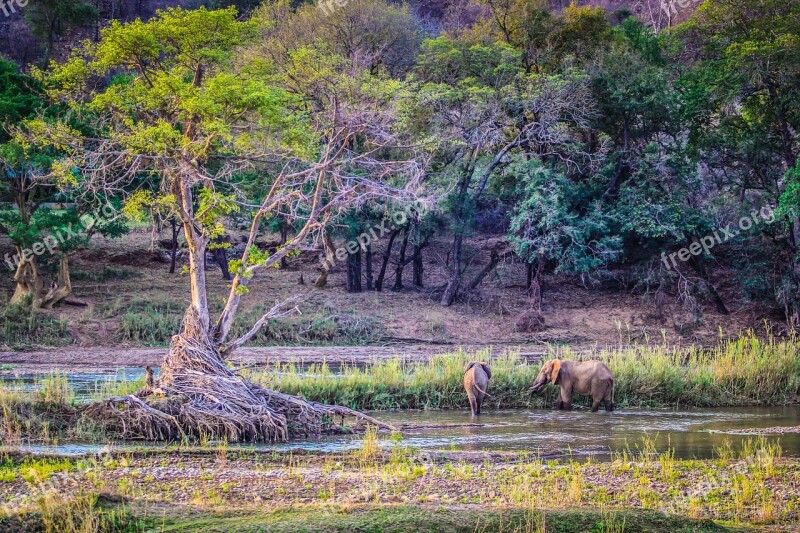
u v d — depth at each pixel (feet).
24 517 48.93
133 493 57.88
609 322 220.64
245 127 104.83
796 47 195.72
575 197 221.46
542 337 209.56
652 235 213.87
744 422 104.12
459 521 49.60
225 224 223.30
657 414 111.65
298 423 92.12
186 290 219.61
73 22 367.86
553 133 211.61
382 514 50.90
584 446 85.15
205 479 64.54
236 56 132.67
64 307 198.29
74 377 137.80
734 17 213.66
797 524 56.65
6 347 175.32
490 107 209.36
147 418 85.15
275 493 60.29
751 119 221.66
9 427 81.51
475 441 87.66
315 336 200.03
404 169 124.36
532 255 211.20
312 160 112.37
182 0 394.93
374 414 108.06
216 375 91.91
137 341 187.62
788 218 205.05
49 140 105.40
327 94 133.18
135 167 101.86
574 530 49.65
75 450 76.69
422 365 130.62
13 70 202.80
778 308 223.51
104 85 152.56
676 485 66.69
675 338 212.84
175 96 103.96
